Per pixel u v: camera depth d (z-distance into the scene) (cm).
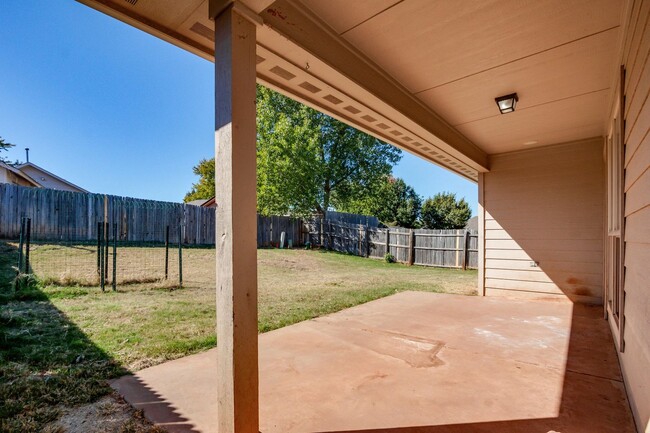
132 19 180
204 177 2888
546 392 213
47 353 260
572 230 508
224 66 158
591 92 316
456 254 1074
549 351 289
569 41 234
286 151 1281
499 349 293
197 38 202
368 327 361
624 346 237
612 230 334
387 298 535
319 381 227
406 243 1177
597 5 197
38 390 201
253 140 161
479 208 588
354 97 277
